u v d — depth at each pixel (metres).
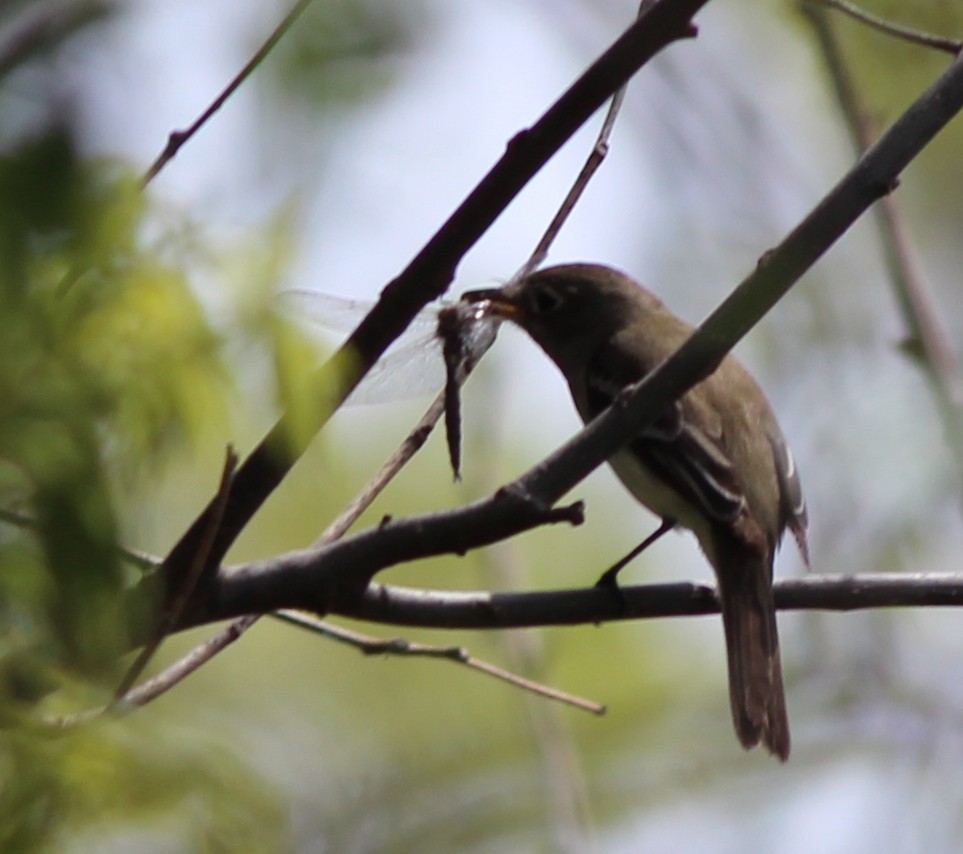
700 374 6.65
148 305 3.99
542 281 11.58
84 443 3.91
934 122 6.45
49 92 3.69
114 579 3.98
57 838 4.42
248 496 6.08
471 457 11.73
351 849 12.89
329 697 13.66
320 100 7.43
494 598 7.82
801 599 9.23
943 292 15.99
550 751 10.18
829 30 10.38
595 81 6.01
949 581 8.56
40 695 4.43
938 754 14.16
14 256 3.63
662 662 14.58
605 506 14.49
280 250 4.14
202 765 4.75
